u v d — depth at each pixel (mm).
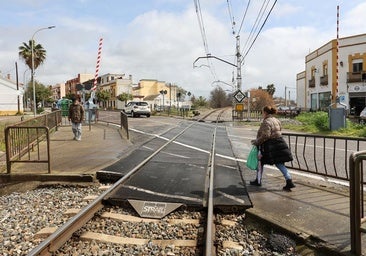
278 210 6121
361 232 4363
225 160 11555
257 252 4934
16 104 60312
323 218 5668
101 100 85250
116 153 12055
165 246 5121
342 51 41844
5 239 5426
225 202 6562
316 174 8758
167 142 15742
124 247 5094
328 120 23422
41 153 12086
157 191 7402
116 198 6836
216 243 5203
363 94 39906
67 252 4902
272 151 7469
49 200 7371
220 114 55875
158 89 96625
